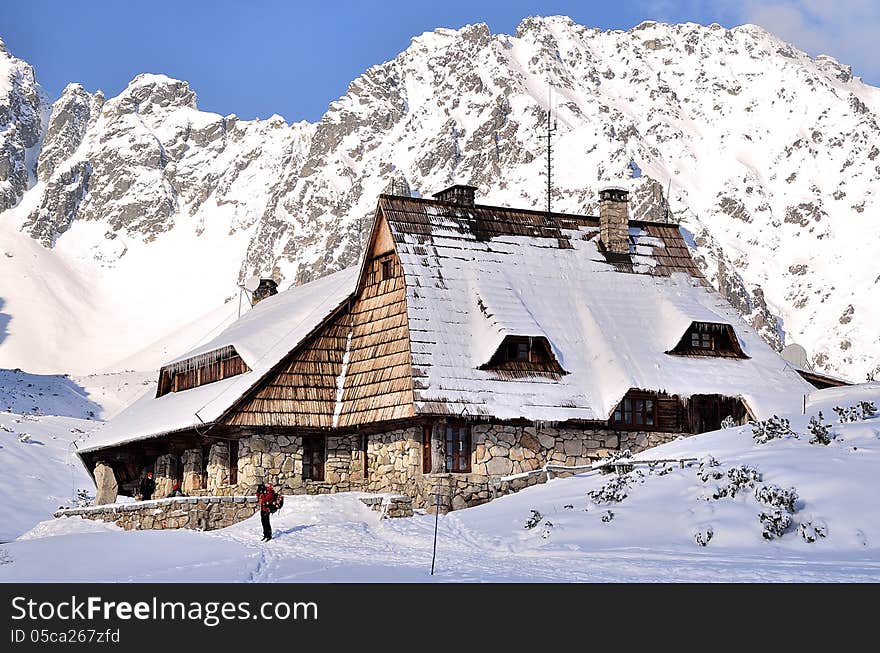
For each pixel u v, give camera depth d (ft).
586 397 148.77
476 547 107.76
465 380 143.02
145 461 171.83
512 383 145.38
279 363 151.02
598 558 94.94
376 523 126.93
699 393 153.07
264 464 149.38
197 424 147.13
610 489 113.80
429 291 149.28
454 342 145.89
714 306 167.63
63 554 105.50
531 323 148.46
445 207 161.58
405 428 144.97
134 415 172.65
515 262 160.04
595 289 162.71
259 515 132.16
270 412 149.48
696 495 106.73
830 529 95.40
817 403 144.05
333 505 132.36
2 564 101.14
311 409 151.33
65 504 179.01
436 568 94.63
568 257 165.17
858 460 106.22
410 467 143.64
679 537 100.32
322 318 154.71
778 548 94.73
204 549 109.70
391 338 150.41
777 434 120.67
